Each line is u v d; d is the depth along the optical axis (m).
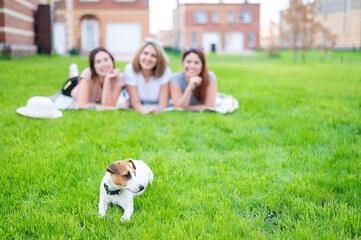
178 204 2.58
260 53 35.81
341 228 2.29
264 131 4.53
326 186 2.87
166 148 3.82
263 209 2.56
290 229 2.31
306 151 3.76
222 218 2.39
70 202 2.54
